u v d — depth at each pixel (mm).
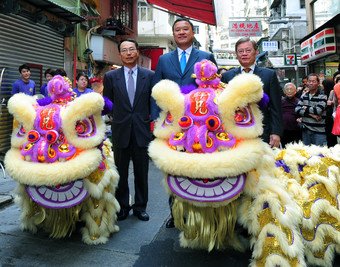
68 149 2869
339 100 5441
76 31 10023
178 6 10547
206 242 2617
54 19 8664
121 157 3900
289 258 2330
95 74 11367
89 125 2973
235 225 2672
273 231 2361
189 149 2404
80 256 3027
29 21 7891
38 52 8297
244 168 2301
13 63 7309
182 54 3568
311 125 5738
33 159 2865
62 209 3180
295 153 2934
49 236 3377
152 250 3150
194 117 2461
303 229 2658
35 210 3301
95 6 11508
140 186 3990
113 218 3457
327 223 2693
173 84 2633
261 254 2387
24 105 2971
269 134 3443
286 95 6191
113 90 3926
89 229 3268
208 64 2676
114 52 12125
